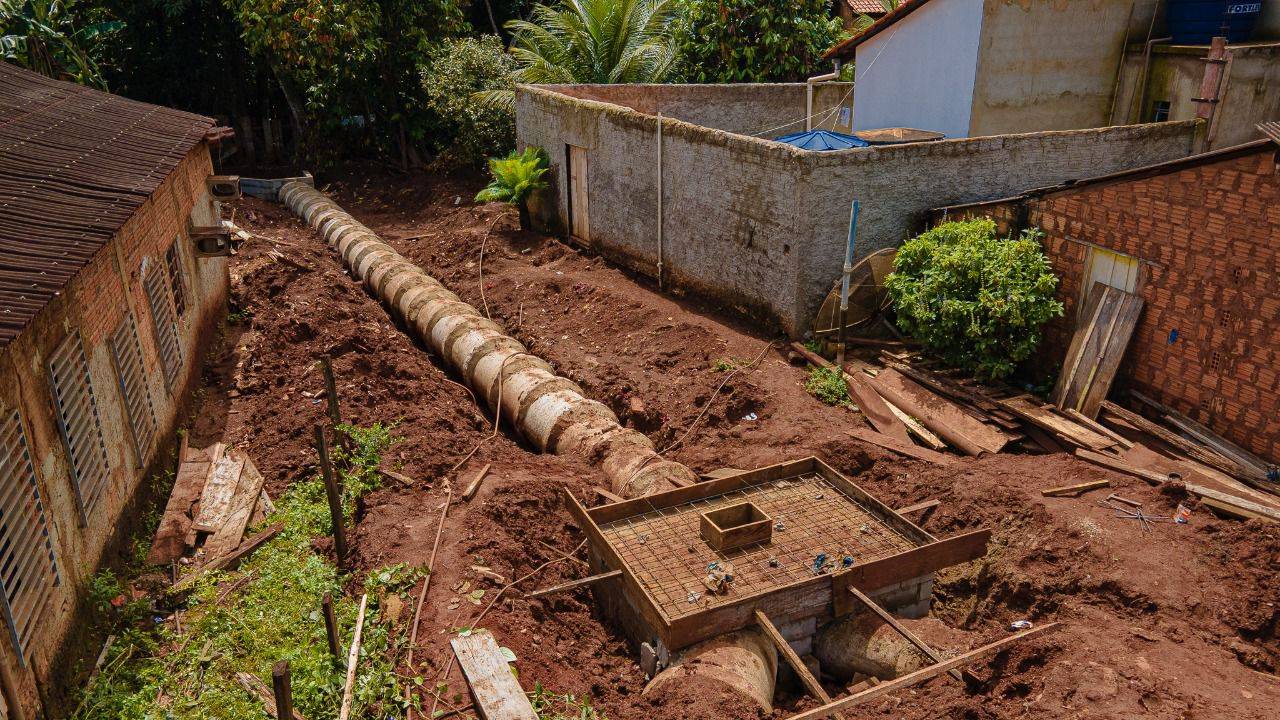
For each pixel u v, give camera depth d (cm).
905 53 1705
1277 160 938
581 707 720
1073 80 1609
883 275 1357
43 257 791
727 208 1511
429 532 927
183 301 1315
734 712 669
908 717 721
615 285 1758
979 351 1248
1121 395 1177
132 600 848
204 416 1273
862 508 926
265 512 1023
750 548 856
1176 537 891
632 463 1079
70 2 2081
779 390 1282
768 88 2170
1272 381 991
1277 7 1522
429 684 717
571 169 2022
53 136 1156
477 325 1498
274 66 2655
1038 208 1263
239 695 726
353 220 2223
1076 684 682
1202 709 655
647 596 762
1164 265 1092
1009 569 884
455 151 2711
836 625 812
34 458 711
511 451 1177
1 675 618
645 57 2512
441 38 2767
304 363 1410
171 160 1240
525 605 833
